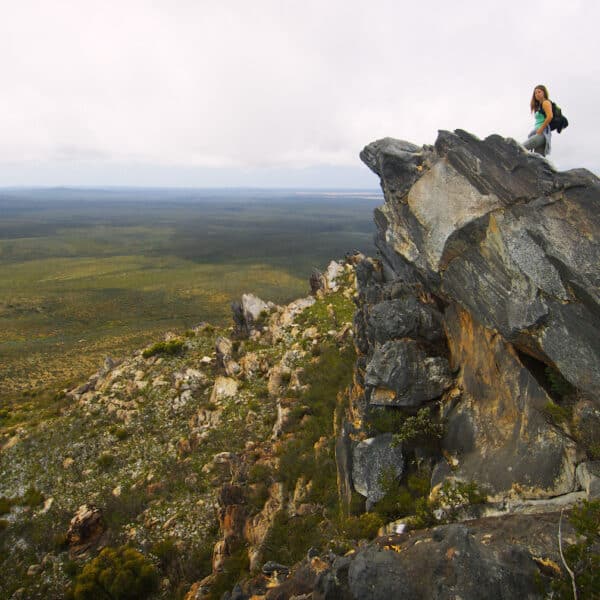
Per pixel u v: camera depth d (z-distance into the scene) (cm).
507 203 1112
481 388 1343
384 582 820
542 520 957
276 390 3378
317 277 5053
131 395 3941
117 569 2223
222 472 2777
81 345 8925
